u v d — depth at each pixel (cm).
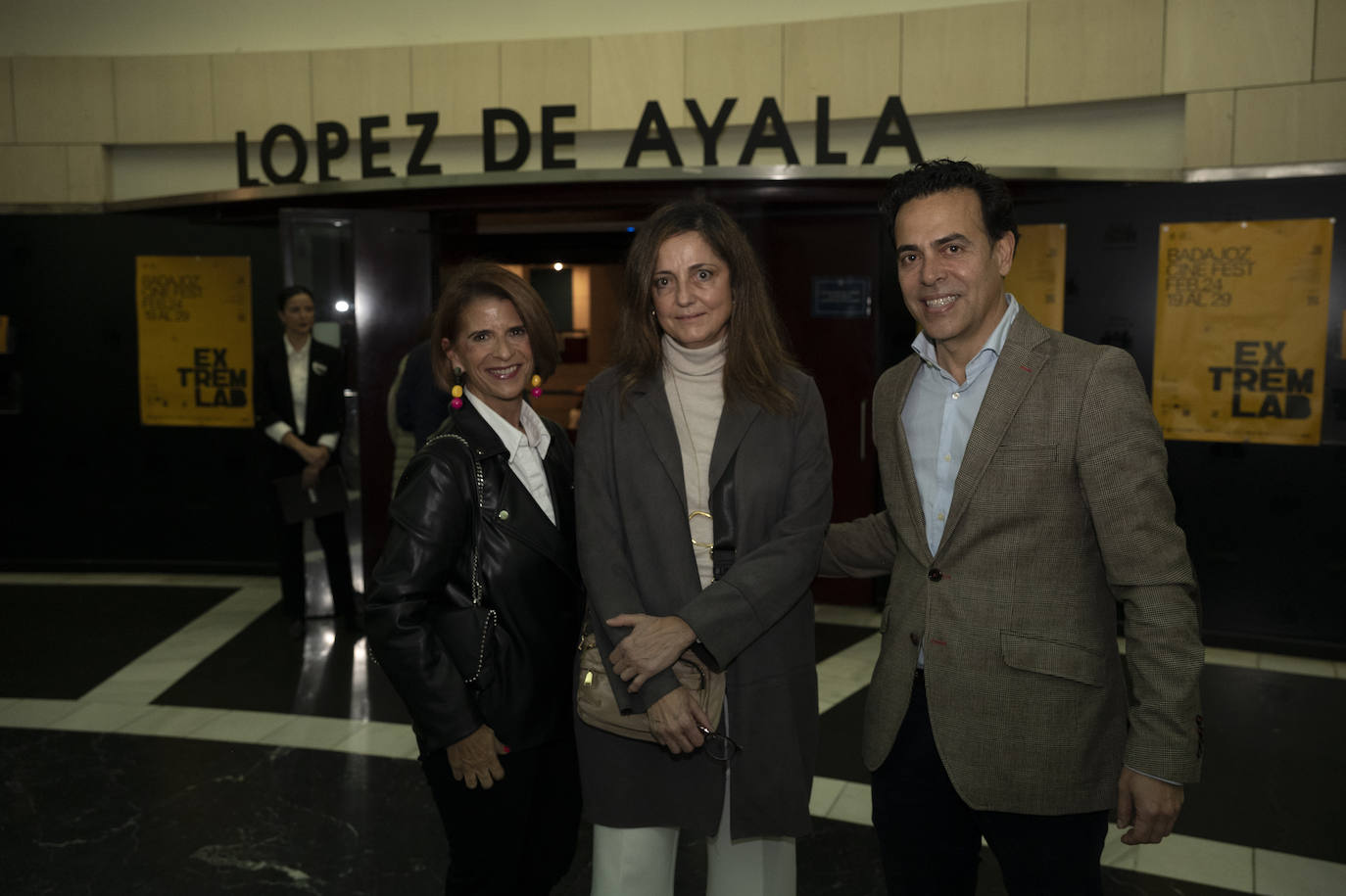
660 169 460
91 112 614
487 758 173
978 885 257
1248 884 257
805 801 175
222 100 604
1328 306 440
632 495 173
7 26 618
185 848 273
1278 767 331
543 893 195
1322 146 450
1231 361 459
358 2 591
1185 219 462
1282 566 459
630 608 166
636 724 165
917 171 157
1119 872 263
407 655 169
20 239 604
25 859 266
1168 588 141
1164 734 138
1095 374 146
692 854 275
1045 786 148
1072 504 148
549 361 189
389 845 276
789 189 478
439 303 184
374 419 504
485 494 178
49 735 357
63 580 605
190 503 614
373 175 512
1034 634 149
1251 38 459
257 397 485
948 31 512
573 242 572
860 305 519
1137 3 479
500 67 571
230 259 593
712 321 171
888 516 179
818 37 530
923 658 159
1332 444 445
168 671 433
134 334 605
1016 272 490
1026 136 516
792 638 176
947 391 162
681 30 550
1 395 614
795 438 176
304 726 368
